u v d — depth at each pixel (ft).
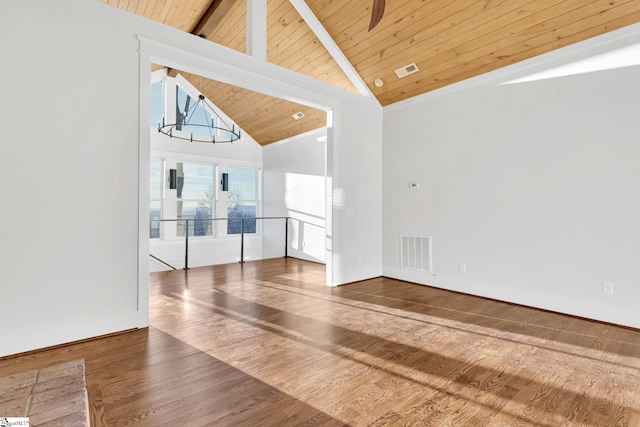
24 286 8.09
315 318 10.91
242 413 5.88
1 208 7.80
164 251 21.79
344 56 15.35
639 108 9.83
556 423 5.67
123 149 9.47
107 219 9.23
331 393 6.55
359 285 15.47
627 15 9.71
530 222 12.12
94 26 8.96
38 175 8.23
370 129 16.76
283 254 24.90
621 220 10.18
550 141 11.60
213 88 22.30
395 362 7.86
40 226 8.27
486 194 13.33
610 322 10.37
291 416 5.82
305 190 23.08
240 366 7.59
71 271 8.71
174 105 22.70
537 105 11.91
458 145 14.23
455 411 5.99
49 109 8.36
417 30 12.78
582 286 10.94
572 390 6.68
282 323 10.41
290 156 24.29
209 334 9.46
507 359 8.02
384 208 17.26
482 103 13.46
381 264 17.35
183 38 10.43
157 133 21.98
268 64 12.57
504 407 6.12
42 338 8.30
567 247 11.26
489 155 13.24
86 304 8.93
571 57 11.09
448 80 14.32
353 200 15.97
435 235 15.06
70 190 8.67
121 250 9.46
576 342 9.03
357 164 16.12
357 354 8.27
